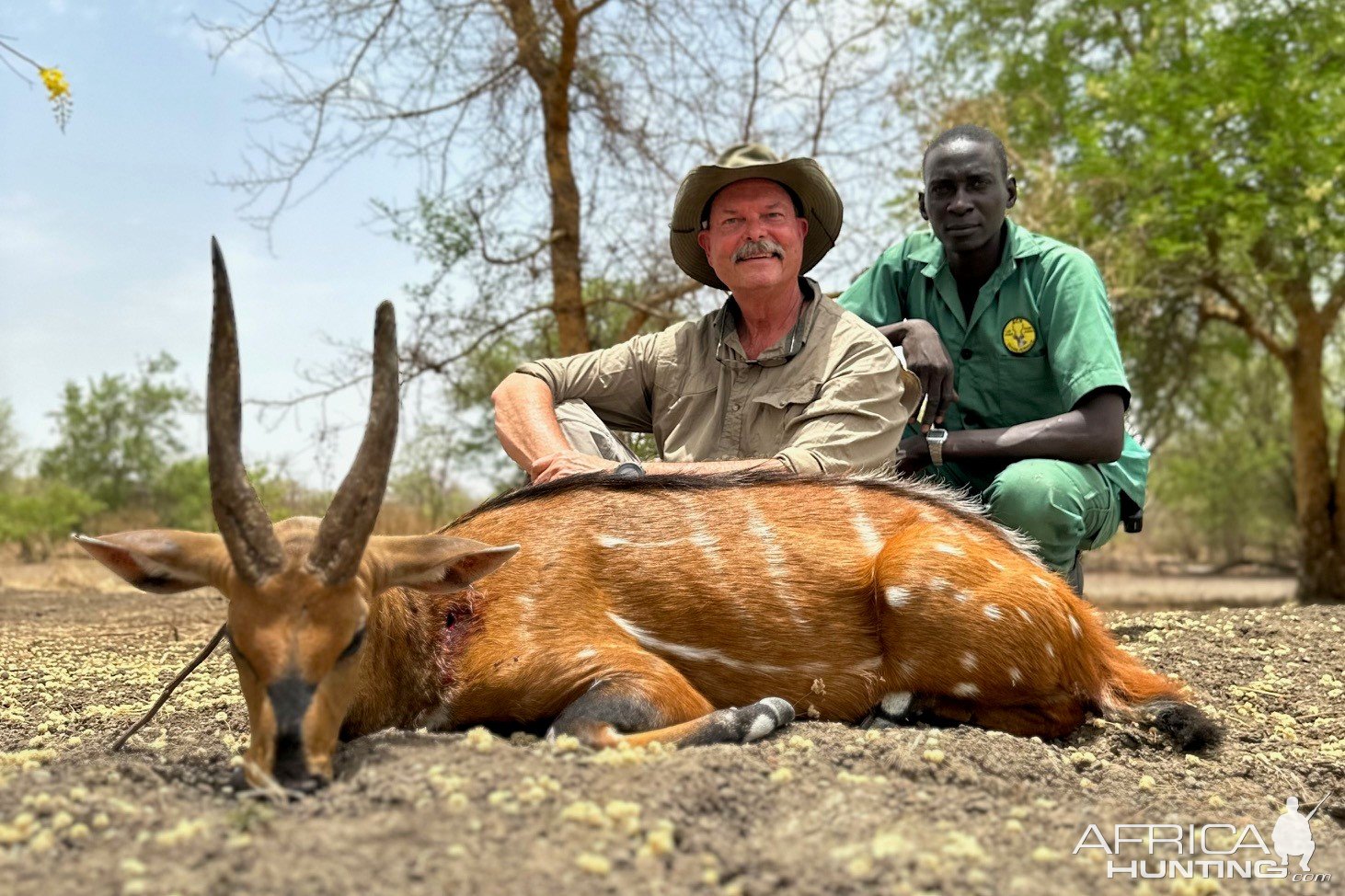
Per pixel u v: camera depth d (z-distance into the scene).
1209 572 10.17
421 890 0.78
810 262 1.84
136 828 0.89
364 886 0.78
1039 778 1.16
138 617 2.75
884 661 1.33
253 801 0.96
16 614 2.84
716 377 1.67
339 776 1.01
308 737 0.99
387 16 3.57
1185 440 8.33
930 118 3.90
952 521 1.39
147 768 1.06
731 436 1.64
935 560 1.30
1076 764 1.26
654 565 1.30
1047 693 1.32
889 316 2.01
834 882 0.83
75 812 0.91
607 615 1.27
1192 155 5.18
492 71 3.75
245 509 1.01
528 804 0.92
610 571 1.29
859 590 1.33
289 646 1.00
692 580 1.30
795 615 1.32
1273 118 4.97
